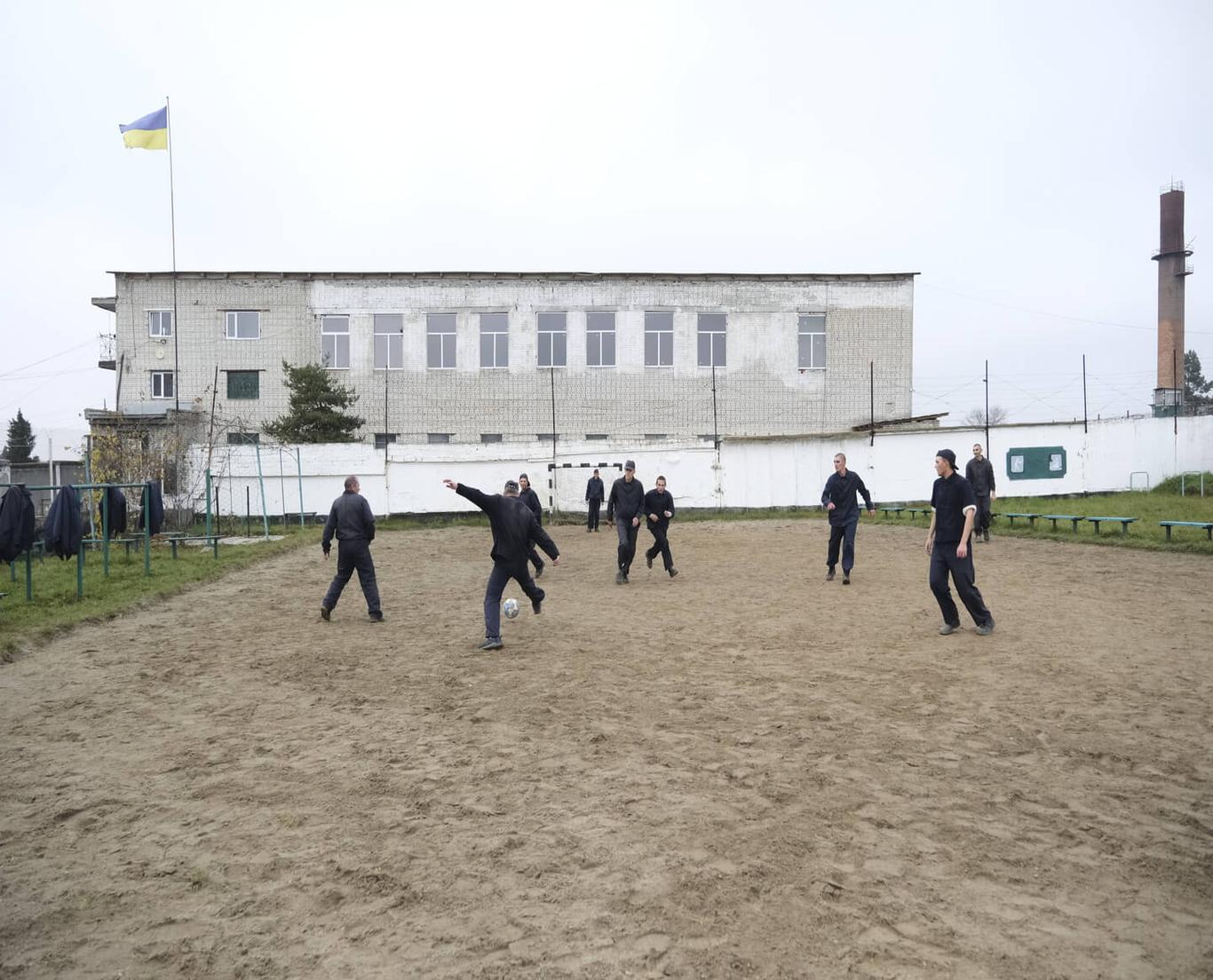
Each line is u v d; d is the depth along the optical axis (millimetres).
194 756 5988
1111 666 7941
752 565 17094
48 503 23984
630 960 3396
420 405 38125
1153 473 33219
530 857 4312
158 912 3879
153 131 34250
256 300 37656
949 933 3564
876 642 9234
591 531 26656
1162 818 4660
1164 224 58750
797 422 38969
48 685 8062
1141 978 3248
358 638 10180
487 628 9398
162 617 11805
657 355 38719
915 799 4945
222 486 30766
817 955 3414
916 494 32656
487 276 38062
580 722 6570
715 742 6016
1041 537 20172
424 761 5785
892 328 39250
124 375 37562
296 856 4402
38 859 4430
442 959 3445
